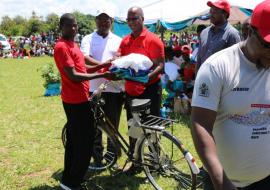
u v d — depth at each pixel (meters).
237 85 1.85
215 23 4.67
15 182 4.64
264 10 1.65
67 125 4.09
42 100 10.11
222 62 1.83
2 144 6.16
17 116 8.21
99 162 4.78
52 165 5.21
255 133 1.95
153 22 10.70
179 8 10.61
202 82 1.83
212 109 1.83
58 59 3.77
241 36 5.08
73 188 4.18
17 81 14.32
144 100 4.13
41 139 6.44
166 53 8.33
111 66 4.21
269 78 1.87
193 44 14.03
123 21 11.70
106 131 4.44
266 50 1.72
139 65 4.16
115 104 4.73
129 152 4.40
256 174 2.07
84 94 3.90
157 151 4.09
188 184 3.99
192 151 5.64
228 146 1.99
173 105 8.02
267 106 1.91
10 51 29.78
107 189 4.36
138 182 4.50
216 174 1.67
